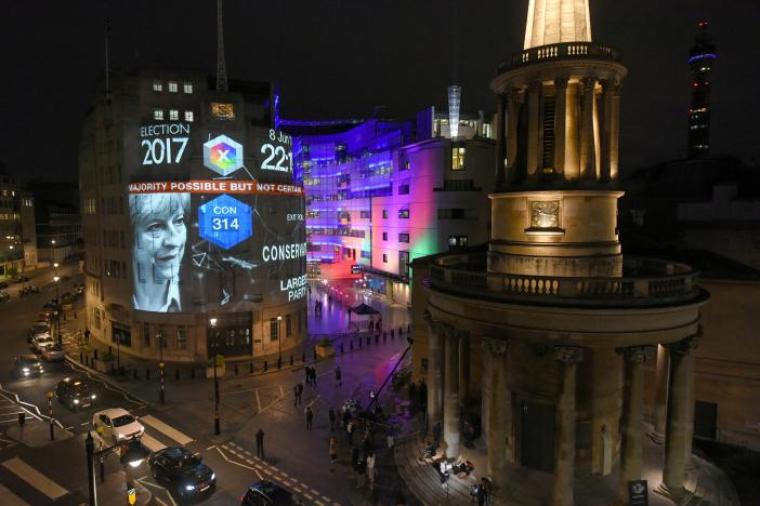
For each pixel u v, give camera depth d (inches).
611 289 840.9
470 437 1106.1
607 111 936.3
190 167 1897.1
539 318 845.8
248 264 1973.4
